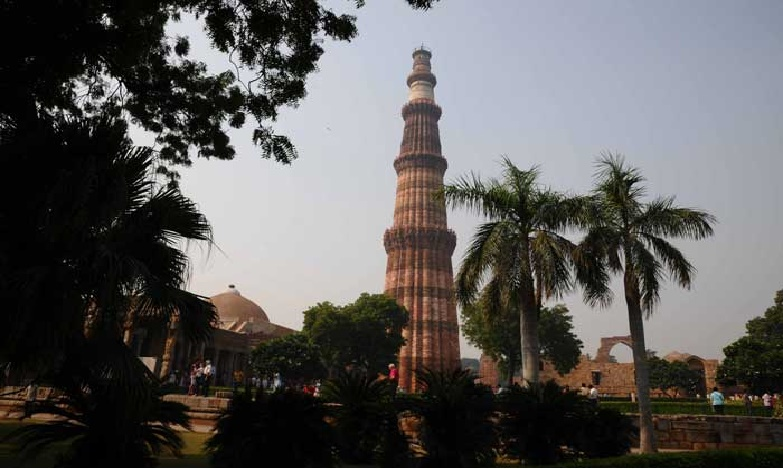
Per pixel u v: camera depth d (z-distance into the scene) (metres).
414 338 83.44
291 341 57.91
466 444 12.23
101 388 9.48
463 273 18.70
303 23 14.63
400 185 95.06
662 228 18.42
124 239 9.73
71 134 9.64
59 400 10.12
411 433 14.95
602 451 13.89
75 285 8.79
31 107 10.86
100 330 9.22
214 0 14.04
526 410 13.76
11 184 9.20
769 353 60.75
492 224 18.86
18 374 9.72
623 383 84.75
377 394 13.20
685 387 84.88
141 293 9.24
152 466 9.98
